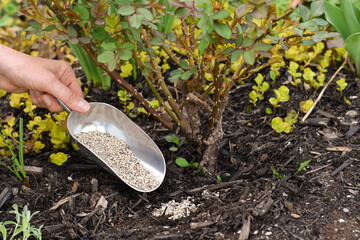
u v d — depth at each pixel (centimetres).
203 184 81
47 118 89
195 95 79
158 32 71
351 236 69
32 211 77
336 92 97
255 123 93
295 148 85
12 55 78
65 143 88
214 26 63
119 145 83
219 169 85
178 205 78
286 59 106
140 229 74
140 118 95
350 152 83
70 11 69
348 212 73
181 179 82
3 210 78
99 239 73
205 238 71
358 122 89
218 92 76
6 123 96
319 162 82
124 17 71
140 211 78
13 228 75
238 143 89
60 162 82
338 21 96
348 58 101
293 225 71
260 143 88
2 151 86
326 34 67
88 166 85
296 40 72
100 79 102
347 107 93
